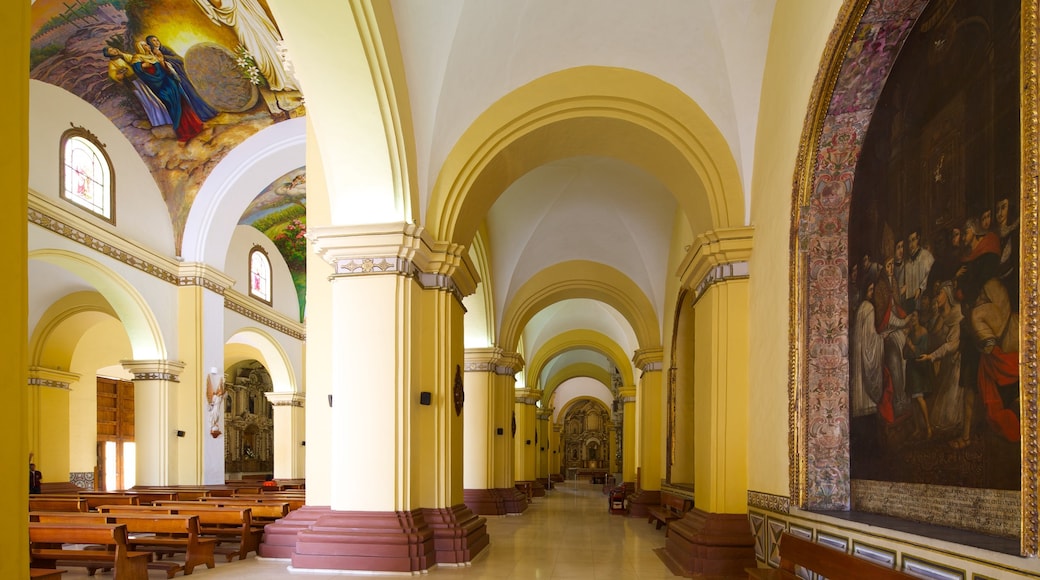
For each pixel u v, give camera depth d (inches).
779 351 267.1
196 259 610.5
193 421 592.4
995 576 128.6
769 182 289.6
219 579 274.7
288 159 615.2
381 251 313.0
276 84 497.0
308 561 289.4
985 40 154.6
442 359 335.9
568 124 343.0
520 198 552.7
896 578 151.6
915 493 186.1
